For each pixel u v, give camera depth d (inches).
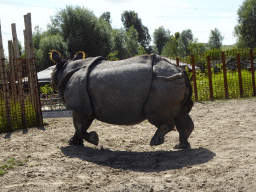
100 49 1563.7
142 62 215.9
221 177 159.9
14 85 393.4
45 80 772.6
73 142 260.7
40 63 1466.5
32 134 323.6
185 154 214.2
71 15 1566.2
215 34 3171.8
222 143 237.1
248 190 141.7
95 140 238.1
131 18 3289.9
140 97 204.5
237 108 433.7
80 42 1510.8
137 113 209.0
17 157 219.3
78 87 229.5
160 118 209.3
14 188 156.1
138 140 281.7
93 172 185.0
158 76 204.7
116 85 209.6
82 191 152.3
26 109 390.9
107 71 218.5
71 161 207.6
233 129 291.3
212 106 477.1
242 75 617.0
